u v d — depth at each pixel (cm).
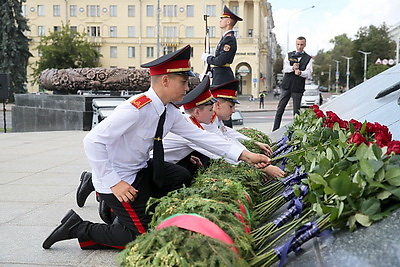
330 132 351
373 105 543
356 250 190
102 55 4875
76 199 465
